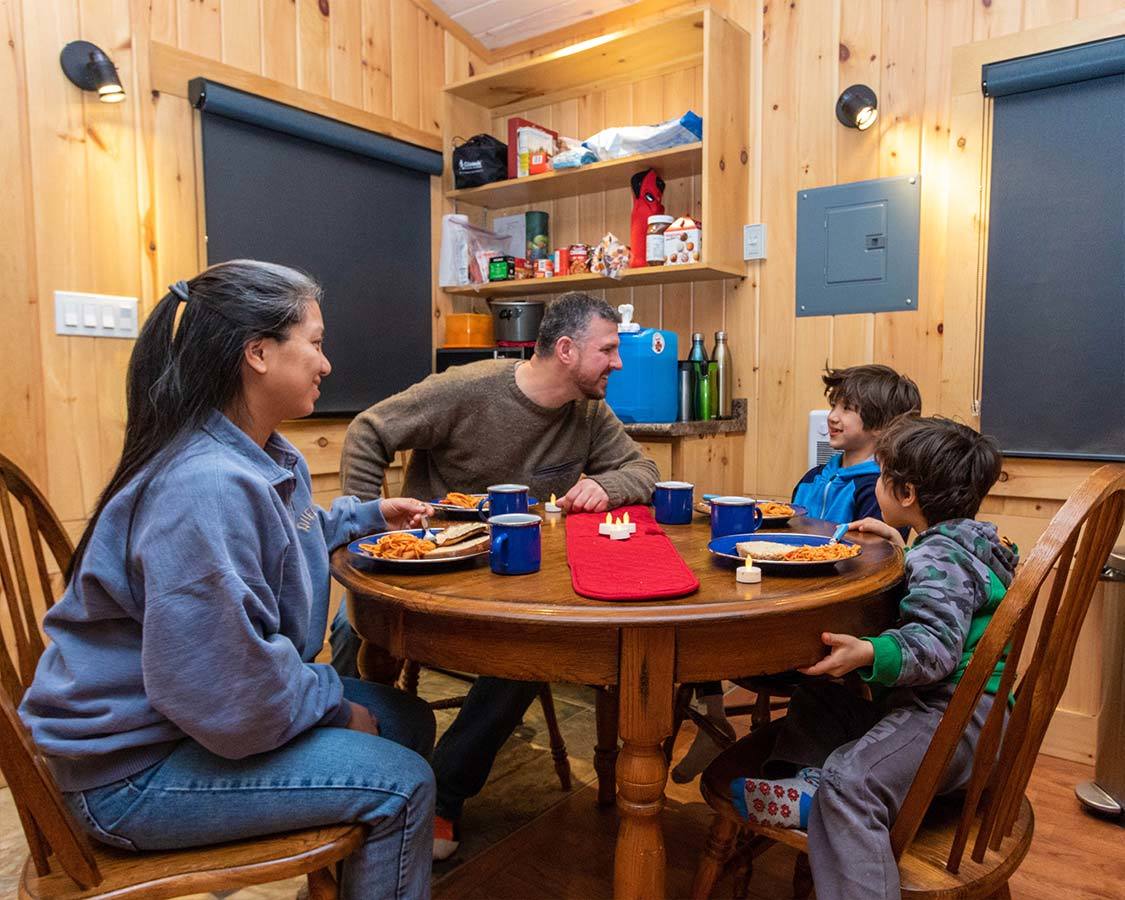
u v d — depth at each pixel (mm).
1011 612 916
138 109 2328
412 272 3184
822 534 1507
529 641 1046
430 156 3168
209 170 2484
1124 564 1773
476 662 1074
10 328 2072
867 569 1197
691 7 2824
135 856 967
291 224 2730
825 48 2559
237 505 934
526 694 1674
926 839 1072
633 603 1018
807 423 2670
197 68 2447
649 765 1050
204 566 892
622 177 2959
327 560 1306
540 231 3188
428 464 2070
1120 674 1814
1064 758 2135
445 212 3314
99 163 2246
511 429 1952
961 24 2303
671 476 2494
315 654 1269
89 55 2150
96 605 944
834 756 1076
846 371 1991
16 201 2076
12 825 1789
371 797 999
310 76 2773
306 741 1031
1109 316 2064
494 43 3365
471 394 1923
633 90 3061
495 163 3160
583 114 3209
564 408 2010
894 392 1888
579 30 3129
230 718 910
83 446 2229
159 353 1004
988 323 2242
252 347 1027
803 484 2123
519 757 2146
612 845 1725
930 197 2387
